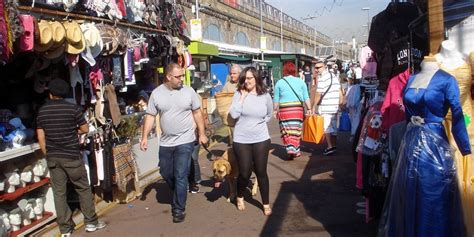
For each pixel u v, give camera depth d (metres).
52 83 4.86
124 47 6.25
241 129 5.31
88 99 5.86
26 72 5.25
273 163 8.64
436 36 3.68
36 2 4.71
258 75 5.32
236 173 5.95
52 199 5.38
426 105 3.43
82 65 5.71
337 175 7.42
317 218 5.36
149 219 5.69
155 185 7.39
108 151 5.97
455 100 3.33
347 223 5.13
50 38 4.49
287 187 6.83
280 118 8.83
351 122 8.93
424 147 3.37
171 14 8.93
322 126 8.58
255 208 5.87
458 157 3.69
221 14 24.80
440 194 3.31
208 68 13.84
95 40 5.39
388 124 4.45
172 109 5.29
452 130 3.43
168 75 5.29
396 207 3.52
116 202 6.48
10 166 4.87
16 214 4.85
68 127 4.91
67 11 5.21
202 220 5.52
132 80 6.73
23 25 4.13
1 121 4.87
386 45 5.02
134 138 7.20
